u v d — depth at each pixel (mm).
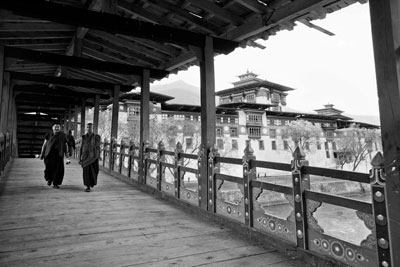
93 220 4797
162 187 7129
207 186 5258
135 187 8281
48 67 11094
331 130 49188
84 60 7574
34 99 14922
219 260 3264
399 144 2369
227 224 4602
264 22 4883
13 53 6801
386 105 2473
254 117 42719
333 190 29016
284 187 3641
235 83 60062
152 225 4625
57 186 7465
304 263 3199
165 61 8352
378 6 2572
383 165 2488
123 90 11320
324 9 4285
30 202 5840
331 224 18656
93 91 13570
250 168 4254
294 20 4719
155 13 5863
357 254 2738
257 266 3113
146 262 3164
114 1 5184
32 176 9281
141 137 8406
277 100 55719
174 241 3885
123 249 3539
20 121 22000
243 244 3811
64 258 3215
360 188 31031
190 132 33375
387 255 2430
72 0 6109
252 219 4168
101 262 3133
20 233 4020
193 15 5539
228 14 5215
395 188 2377
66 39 8602
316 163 43688
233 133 40844
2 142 7949
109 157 11445
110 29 4715
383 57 2516
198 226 4621
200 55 5574
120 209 5633
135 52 8344
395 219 2369
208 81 5504
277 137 44375
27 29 6785
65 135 7676
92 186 7395
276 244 3625
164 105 35031
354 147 44594
